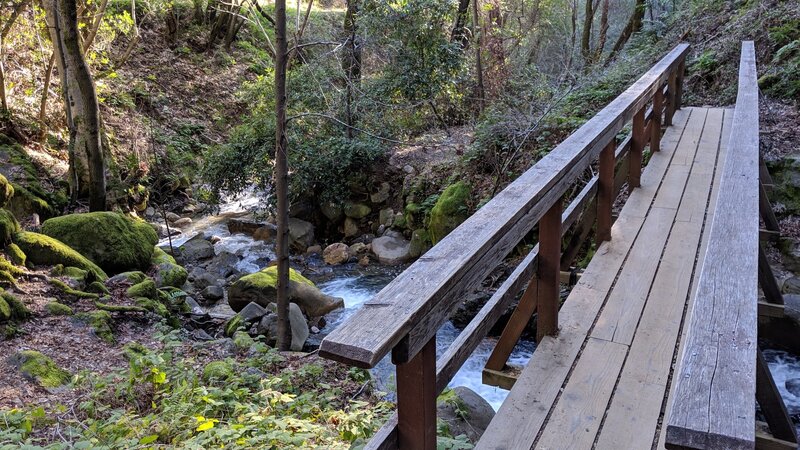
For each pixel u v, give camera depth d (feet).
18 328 17.63
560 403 8.17
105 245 24.80
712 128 23.09
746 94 14.66
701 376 3.91
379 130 35.29
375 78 36.96
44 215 30.19
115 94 43.86
